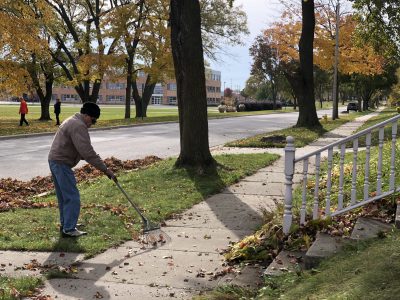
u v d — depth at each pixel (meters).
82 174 12.82
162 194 9.85
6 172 13.48
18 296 4.94
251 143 19.17
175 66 12.52
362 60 40.00
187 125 12.34
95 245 6.58
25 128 29.83
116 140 22.66
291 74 28.09
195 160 12.29
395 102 74.75
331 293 4.35
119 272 5.67
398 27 25.77
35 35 28.58
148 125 34.94
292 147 6.21
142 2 38.09
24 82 31.81
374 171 8.54
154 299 4.91
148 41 38.94
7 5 26.81
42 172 13.50
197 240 6.88
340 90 98.62
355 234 5.57
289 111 75.88
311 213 6.80
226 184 10.89
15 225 7.62
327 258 5.20
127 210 8.45
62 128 7.00
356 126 30.91
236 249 6.15
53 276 5.53
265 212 7.65
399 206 5.94
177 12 12.31
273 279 5.04
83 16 43.75
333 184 8.88
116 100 151.62
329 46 40.19
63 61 42.62
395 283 4.18
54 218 8.09
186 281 5.37
